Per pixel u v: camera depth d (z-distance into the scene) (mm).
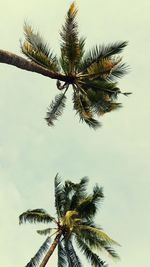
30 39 20734
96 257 24047
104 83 21875
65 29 20703
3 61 15859
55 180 25812
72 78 21500
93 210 24719
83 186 25391
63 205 25766
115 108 22328
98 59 21391
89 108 22797
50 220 24984
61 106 24156
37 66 18547
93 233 23062
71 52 21078
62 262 25094
